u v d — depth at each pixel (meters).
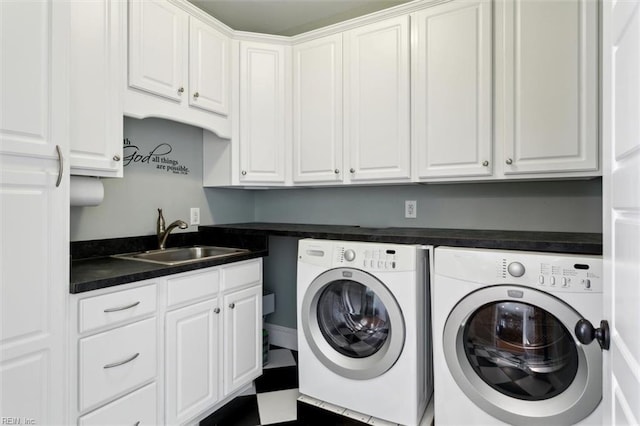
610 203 0.74
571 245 1.44
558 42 1.72
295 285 2.93
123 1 1.71
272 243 3.03
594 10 1.66
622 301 0.66
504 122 1.85
